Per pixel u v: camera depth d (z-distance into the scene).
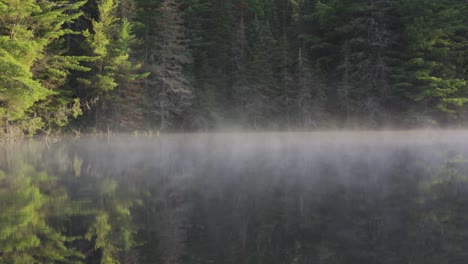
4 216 6.08
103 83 30.66
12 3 22.91
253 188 8.28
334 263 3.93
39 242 4.78
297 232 5.07
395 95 40.94
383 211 6.15
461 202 6.78
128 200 7.23
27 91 21.89
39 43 25.25
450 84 38.56
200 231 5.16
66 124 30.23
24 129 27.17
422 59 38.34
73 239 4.88
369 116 39.97
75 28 36.19
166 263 4.00
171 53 36.75
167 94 37.66
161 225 5.47
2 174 10.96
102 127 33.06
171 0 38.50
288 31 51.22
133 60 34.78
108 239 4.87
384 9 40.00
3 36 21.23
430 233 4.97
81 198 7.46
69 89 31.77
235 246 4.53
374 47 40.66
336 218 5.74
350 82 40.94
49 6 26.42
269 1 56.91
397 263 3.94
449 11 38.75
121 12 34.25
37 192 8.14
